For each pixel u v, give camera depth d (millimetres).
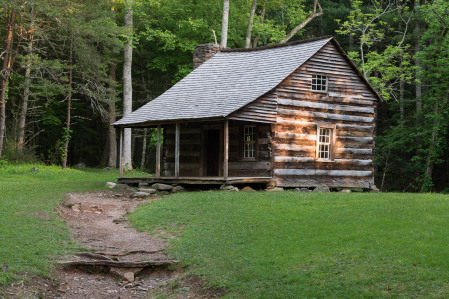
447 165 36938
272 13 49406
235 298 8539
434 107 31203
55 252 10953
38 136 43656
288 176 21016
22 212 14195
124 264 10672
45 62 29016
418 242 9977
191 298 9031
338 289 8266
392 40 37344
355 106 23156
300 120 21484
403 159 37562
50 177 25062
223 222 13359
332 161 22234
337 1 45000
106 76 36094
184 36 37688
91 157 47344
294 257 9945
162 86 43375
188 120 20031
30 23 28547
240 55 24938
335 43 22500
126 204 17703
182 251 11383
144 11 37219
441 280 8094
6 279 8898
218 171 22969
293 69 21141
